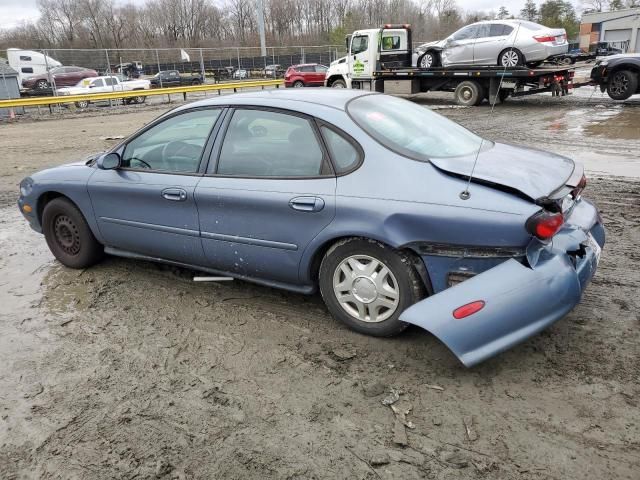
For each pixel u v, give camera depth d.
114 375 3.21
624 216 5.75
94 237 4.69
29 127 18.16
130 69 31.41
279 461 2.48
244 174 3.70
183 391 3.03
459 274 3.05
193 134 3.99
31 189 4.89
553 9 73.69
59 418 2.85
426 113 4.04
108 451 2.60
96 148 12.45
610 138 10.44
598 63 15.76
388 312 3.34
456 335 2.76
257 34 76.12
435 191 3.04
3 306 4.20
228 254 3.84
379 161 3.23
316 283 3.67
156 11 77.88
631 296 3.86
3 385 3.15
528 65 16.41
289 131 3.56
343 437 2.62
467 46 17.17
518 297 2.78
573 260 3.13
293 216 3.44
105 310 4.05
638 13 53.19
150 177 4.13
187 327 3.74
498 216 2.86
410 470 2.40
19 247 5.61
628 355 3.14
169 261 4.33
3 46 66.38
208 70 35.41
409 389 2.95
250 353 3.38
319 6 78.88
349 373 3.12
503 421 2.67
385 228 3.11
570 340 3.32
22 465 2.54
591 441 2.51
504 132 11.87
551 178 3.16
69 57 28.95
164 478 2.42
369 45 19.95
